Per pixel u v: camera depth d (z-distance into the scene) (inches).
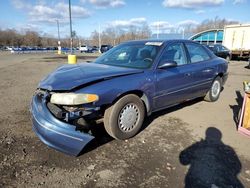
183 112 204.4
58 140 118.2
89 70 147.2
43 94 130.9
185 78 182.7
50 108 124.1
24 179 107.0
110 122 137.1
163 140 147.5
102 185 103.8
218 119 188.5
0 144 138.6
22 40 3440.0
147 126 169.8
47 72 486.9
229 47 949.2
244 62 850.1
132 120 146.5
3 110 201.3
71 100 119.2
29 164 119.0
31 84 333.1
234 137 154.6
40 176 109.4
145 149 135.6
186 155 129.4
